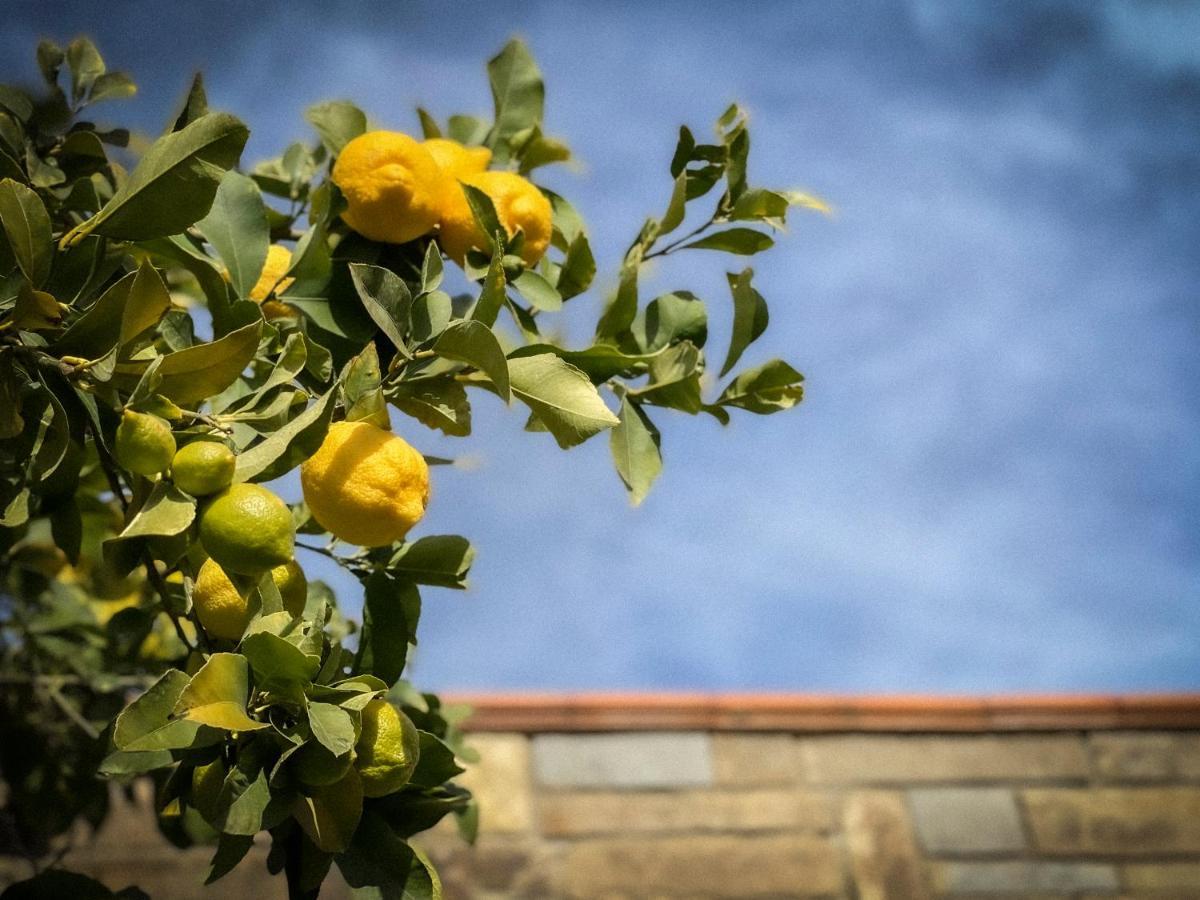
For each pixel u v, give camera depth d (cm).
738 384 105
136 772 96
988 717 286
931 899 271
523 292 102
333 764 83
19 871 233
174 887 244
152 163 89
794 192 109
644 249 108
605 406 90
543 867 263
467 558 102
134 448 83
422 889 91
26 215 87
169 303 86
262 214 103
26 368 90
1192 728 289
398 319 92
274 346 99
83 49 114
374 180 99
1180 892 275
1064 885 275
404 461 88
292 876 93
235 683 82
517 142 115
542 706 274
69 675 161
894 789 280
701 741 279
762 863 270
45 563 152
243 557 82
